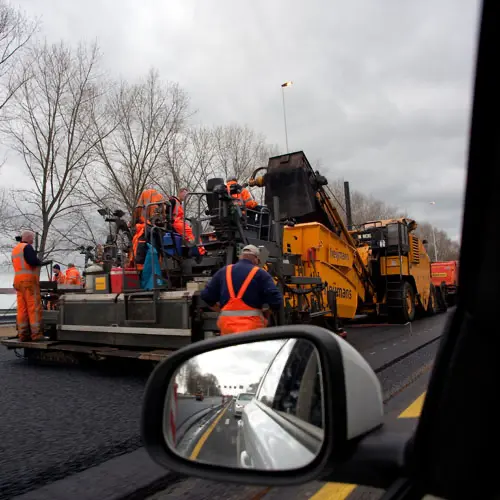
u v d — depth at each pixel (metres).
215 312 5.71
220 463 1.62
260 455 1.63
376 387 1.54
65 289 8.38
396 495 1.33
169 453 1.69
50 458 3.49
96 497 2.87
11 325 11.63
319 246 8.80
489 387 1.19
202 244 6.59
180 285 6.89
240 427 1.78
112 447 3.71
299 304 7.45
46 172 18.06
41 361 7.86
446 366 1.32
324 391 1.47
